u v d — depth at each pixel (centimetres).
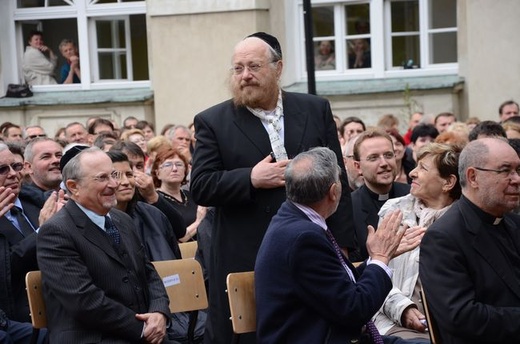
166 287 877
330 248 695
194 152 766
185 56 1881
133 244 821
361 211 945
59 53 2025
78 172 793
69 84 2009
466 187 704
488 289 688
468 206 702
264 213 745
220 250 766
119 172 934
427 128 1373
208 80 1873
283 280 692
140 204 972
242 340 765
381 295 704
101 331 778
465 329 677
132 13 1995
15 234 898
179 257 975
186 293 884
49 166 1013
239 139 755
